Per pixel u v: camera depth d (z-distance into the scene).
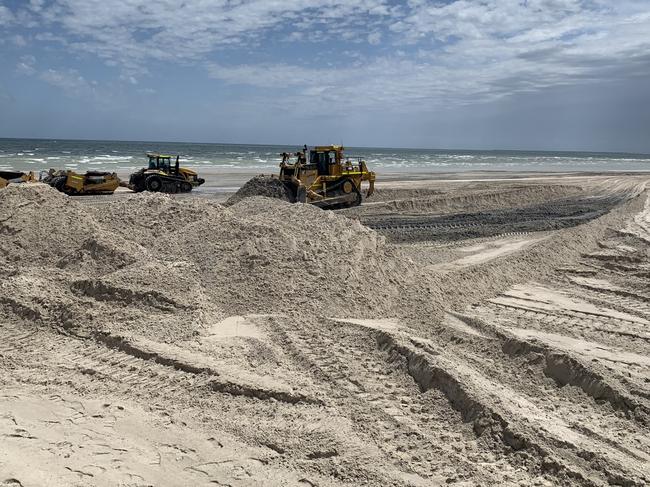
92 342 6.64
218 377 5.66
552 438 4.83
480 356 7.10
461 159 103.56
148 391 5.52
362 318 8.07
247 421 5.01
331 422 5.04
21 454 4.21
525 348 6.95
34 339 6.73
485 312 9.33
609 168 78.69
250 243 9.05
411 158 101.69
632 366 7.07
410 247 14.84
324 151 22.30
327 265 8.96
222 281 8.34
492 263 12.02
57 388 5.55
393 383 6.06
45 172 26.52
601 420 5.60
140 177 26.89
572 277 12.24
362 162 23.72
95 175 25.70
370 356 6.69
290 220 10.62
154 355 6.18
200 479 4.12
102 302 7.43
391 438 4.92
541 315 9.30
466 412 5.38
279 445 4.62
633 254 14.39
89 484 3.89
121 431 4.74
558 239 14.98
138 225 10.41
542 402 5.91
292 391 5.49
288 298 8.12
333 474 4.28
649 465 4.71
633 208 24.75
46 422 4.83
